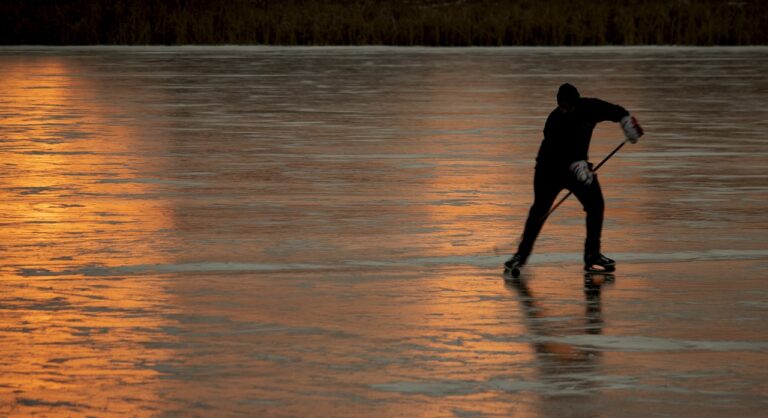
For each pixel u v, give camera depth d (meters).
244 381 14.16
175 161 36.41
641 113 51.34
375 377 14.33
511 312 17.73
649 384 14.08
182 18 118.75
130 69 81.38
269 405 13.27
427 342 15.98
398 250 22.78
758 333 16.53
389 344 15.86
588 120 20.53
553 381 14.19
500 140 42.06
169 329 16.61
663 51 104.50
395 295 18.88
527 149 39.56
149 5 121.19
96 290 19.12
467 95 60.75
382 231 24.83
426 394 13.67
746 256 22.25
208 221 26.02
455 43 115.75
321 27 117.12
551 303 18.36
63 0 123.06
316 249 22.81
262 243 23.41
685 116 50.03
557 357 15.26
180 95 61.00
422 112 52.16
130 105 55.38
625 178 33.00
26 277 20.17
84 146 40.03
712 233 24.66
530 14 117.25
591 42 115.06
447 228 25.23
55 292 18.97
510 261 20.42
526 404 13.31
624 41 115.81
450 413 13.00
